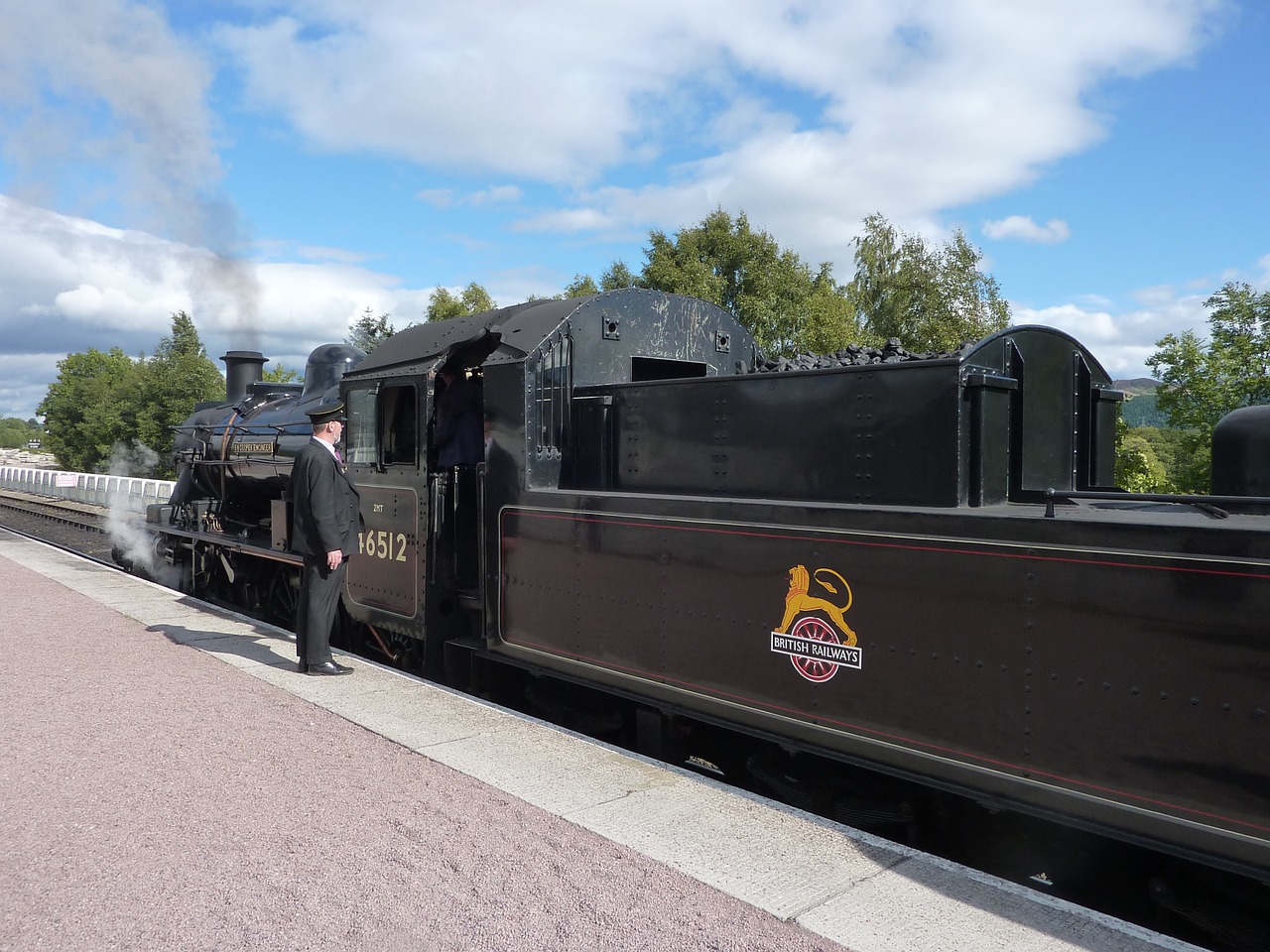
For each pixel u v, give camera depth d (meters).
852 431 3.87
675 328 5.80
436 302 37.19
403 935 2.74
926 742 3.29
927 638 3.28
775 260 30.61
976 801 3.26
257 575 9.33
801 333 29.22
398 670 6.21
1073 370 4.13
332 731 4.79
